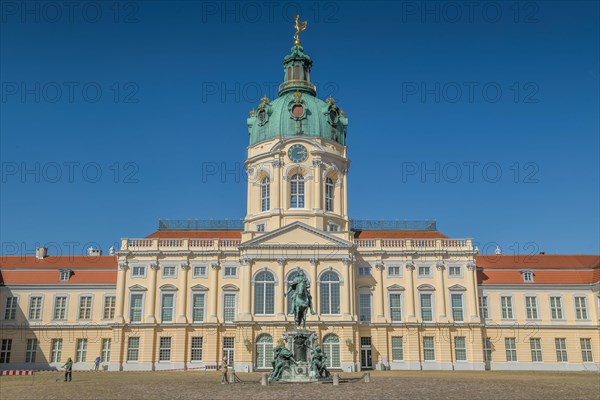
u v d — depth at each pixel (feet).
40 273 269.23
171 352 250.78
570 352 261.85
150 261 260.42
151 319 252.83
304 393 121.08
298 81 296.30
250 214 276.62
